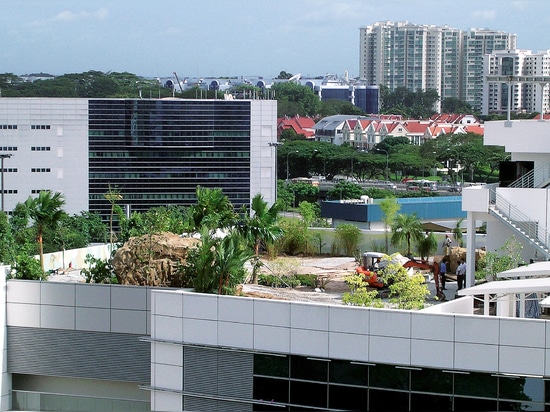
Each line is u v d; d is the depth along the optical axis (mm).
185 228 62844
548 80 57375
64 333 43000
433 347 32625
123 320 42219
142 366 42094
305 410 34719
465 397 32344
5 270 44219
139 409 40344
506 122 56531
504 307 39188
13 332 43625
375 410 33625
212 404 36312
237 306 35562
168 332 36906
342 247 74562
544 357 31297
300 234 73250
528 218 52750
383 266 57062
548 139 55375
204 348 36312
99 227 107062
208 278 39312
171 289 40094
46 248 76938
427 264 57406
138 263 46781
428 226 77375
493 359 31875
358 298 43500
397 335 33062
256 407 35562
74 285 42688
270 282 57250
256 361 35500
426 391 32844
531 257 54031
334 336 34031
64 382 43594
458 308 37438
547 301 33531
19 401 42531
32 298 43250
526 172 57531
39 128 149750
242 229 58375
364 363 33625
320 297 52781
